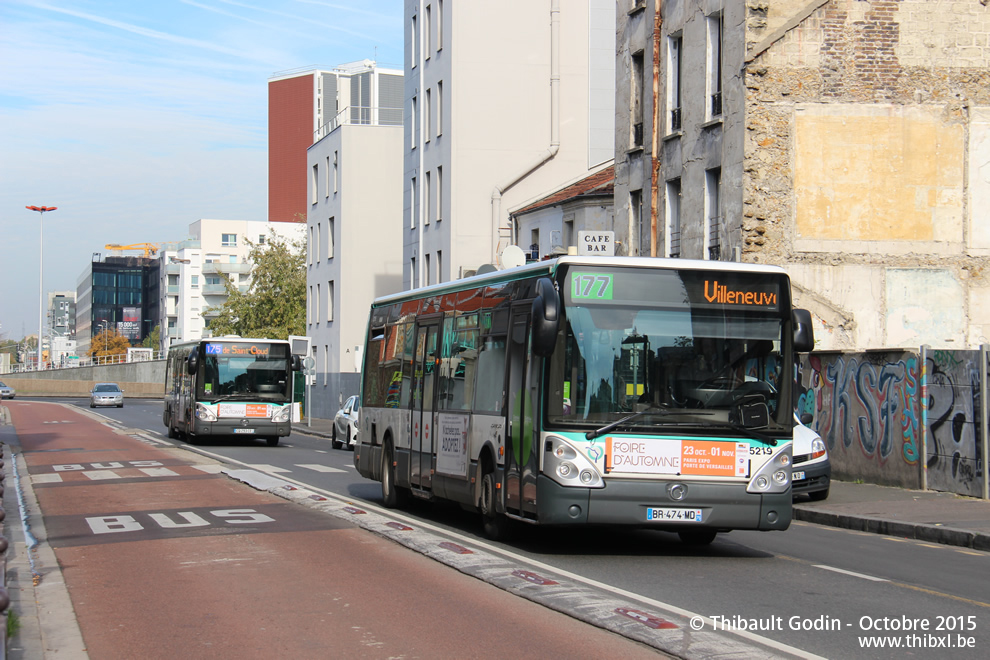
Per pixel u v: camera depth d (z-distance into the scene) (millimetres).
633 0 30969
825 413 21375
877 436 19734
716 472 11008
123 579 9820
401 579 9695
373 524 13367
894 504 16594
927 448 18406
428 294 15680
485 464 12844
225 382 33438
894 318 24938
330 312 64062
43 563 10797
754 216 24734
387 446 16812
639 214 31109
